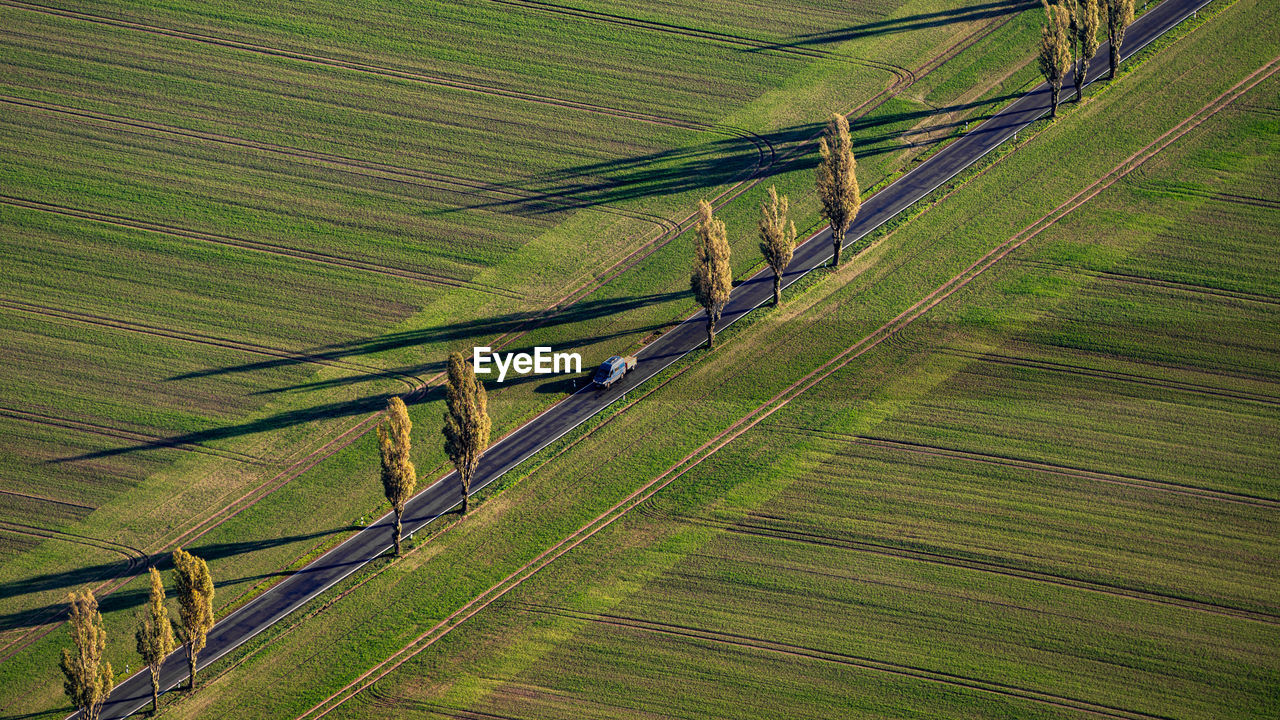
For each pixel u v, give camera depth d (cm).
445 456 8150
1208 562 7188
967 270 9331
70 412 8462
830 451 8006
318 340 9038
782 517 7581
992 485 7738
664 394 8488
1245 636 6756
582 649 6844
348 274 9606
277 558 7488
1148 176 10044
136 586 7338
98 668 6397
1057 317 8900
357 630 7006
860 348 8750
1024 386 8412
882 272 9362
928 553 7325
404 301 9375
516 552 7444
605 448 8119
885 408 8294
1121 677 6569
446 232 10006
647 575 7250
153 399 8569
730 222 9944
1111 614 6912
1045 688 6531
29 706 6675
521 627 6981
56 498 7875
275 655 6888
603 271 9594
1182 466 7806
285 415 8450
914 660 6719
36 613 7188
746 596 7112
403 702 6588
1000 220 9738
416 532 7612
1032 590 7075
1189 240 9456
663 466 7962
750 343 8838
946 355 8656
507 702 6569
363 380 8706
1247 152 10194
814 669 6688
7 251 9750
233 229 9994
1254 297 8988
